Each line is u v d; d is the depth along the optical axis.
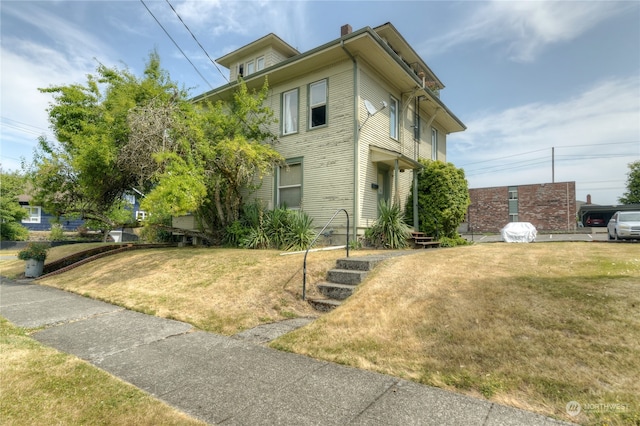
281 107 12.43
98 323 5.04
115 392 2.82
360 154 10.62
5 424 2.32
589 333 3.29
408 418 2.38
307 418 2.42
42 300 6.65
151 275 7.62
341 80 10.98
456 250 8.60
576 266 5.76
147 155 8.72
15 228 22.09
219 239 11.70
